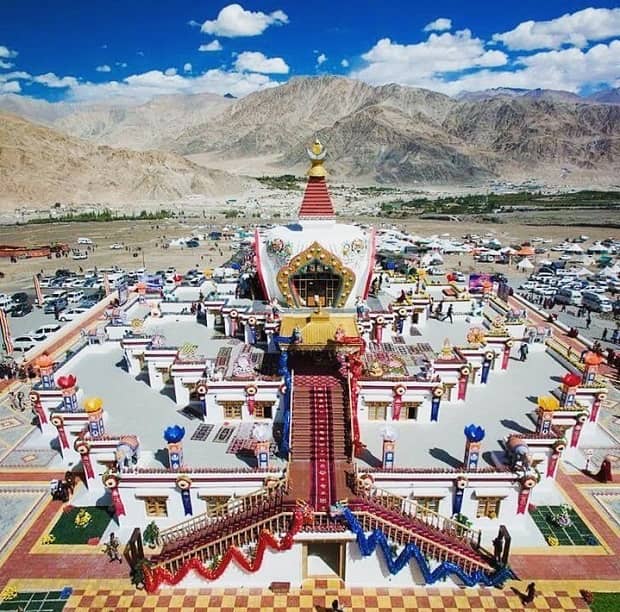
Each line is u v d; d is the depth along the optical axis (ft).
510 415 119.55
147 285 227.40
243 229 536.83
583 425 124.26
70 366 146.41
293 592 90.48
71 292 294.46
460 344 144.97
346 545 89.61
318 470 98.94
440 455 104.53
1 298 271.49
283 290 137.28
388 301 157.89
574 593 90.02
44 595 89.66
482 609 87.10
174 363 123.03
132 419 118.52
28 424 145.28
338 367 122.52
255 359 132.87
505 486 98.43
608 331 231.71
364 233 142.61
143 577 90.53
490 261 395.34
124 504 100.27
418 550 88.02
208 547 90.43
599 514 108.06
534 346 158.20
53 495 112.37
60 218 621.72
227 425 116.16
